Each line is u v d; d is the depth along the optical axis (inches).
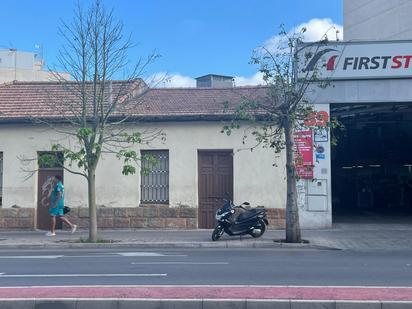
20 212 771.4
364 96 741.3
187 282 361.7
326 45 713.0
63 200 721.0
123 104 716.0
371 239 638.5
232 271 410.3
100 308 292.0
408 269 422.0
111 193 768.9
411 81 738.8
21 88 864.3
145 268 429.4
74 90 754.8
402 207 1163.9
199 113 761.0
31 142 778.2
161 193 773.9
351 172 1232.2
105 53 649.0
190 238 652.7
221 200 761.0
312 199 737.6
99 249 595.5
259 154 754.8
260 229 649.0
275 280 368.8
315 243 601.6
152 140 767.7
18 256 526.3
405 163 1154.7
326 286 340.5
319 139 735.7
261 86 812.0
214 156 767.7
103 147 761.6
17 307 295.3
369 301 287.0
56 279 379.6
